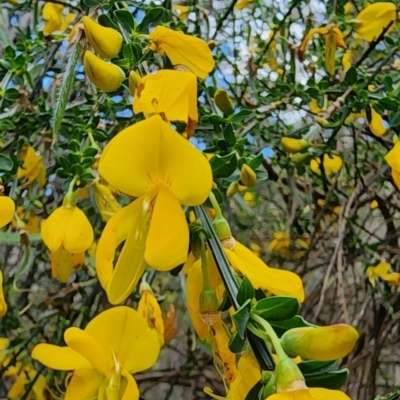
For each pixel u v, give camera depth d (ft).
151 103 0.38
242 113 0.59
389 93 0.73
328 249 1.13
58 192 0.99
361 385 1.13
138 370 0.38
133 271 0.34
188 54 0.43
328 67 0.80
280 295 0.32
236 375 0.35
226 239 0.37
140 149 0.33
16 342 0.97
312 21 1.00
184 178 0.34
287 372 0.27
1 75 0.79
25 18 1.15
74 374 0.36
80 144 0.62
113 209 0.59
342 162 1.04
